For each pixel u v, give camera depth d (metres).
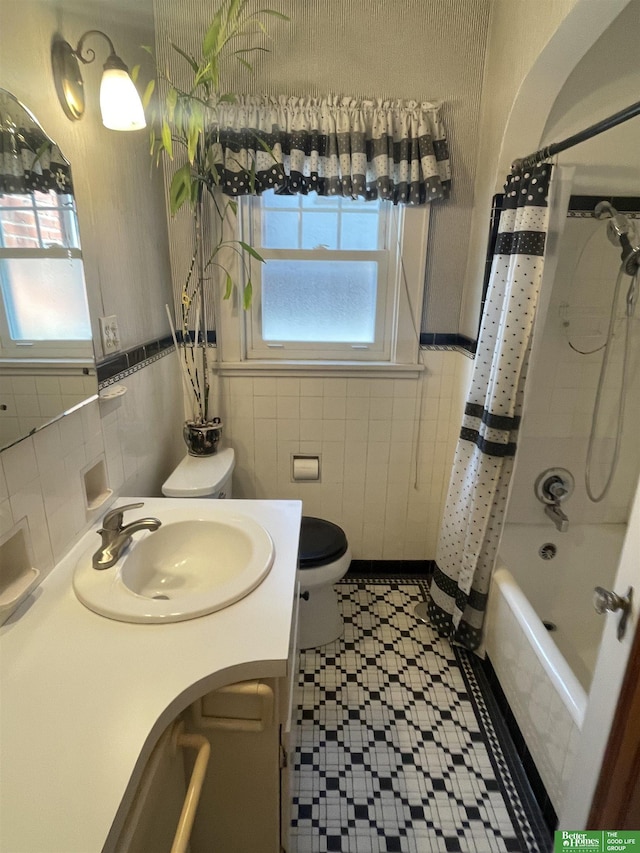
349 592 2.41
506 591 1.72
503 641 1.73
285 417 2.29
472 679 1.89
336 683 1.87
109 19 1.46
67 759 0.69
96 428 1.34
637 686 0.87
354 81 1.91
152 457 1.83
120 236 1.54
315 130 1.88
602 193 1.75
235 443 2.32
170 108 1.64
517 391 1.67
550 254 1.58
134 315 1.66
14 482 0.98
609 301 1.87
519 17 1.58
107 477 1.42
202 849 1.11
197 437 1.99
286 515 1.39
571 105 1.60
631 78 1.55
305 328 2.26
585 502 2.10
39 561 1.06
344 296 2.22
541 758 1.43
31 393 1.01
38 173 1.04
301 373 2.22
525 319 1.59
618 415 1.96
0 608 0.93
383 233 2.15
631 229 1.69
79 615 0.98
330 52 1.88
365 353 2.27
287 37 1.86
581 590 2.10
